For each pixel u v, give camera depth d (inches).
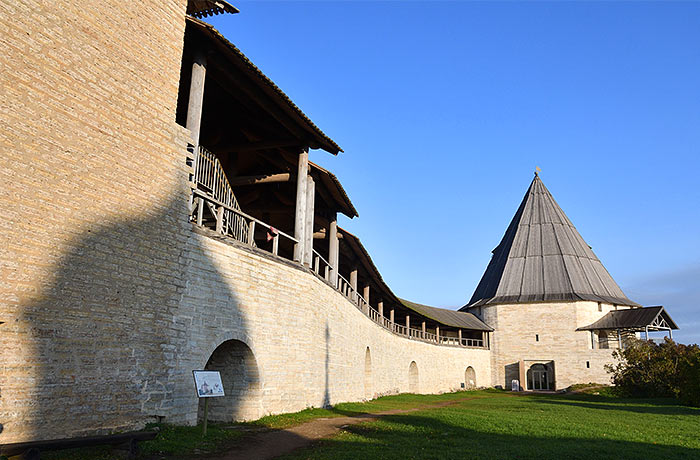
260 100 572.7
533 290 2044.8
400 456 355.3
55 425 329.4
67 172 357.4
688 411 890.7
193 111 485.4
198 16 534.3
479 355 1980.8
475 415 714.2
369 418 617.6
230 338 491.8
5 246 316.2
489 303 2068.2
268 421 507.8
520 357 1958.7
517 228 2299.5
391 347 1315.2
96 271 368.8
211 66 545.0
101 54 392.2
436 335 1784.0
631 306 2005.4
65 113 360.5
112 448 320.8
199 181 530.6
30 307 325.4
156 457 325.7
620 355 1626.5
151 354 403.5
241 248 523.5
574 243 2181.3
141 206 411.5
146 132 424.8
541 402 1165.7
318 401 687.1
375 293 1309.1
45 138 345.4
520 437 485.4
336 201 842.2
